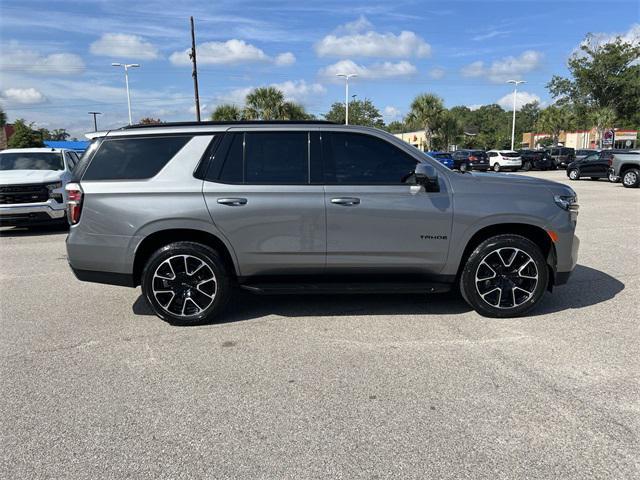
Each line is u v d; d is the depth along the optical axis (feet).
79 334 14.87
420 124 151.12
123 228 14.79
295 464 8.60
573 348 13.32
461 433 9.46
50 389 11.39
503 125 376.48
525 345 13.55
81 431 9.70
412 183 15.05
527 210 15.03
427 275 15.61
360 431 9.56
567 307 16.71
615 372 11.90
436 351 13.21
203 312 15.30
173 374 12.08
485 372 11.96
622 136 184.85
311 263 15.16
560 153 124.47
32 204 32.99
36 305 17.85
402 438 9.32
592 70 126.21
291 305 17.26
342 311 16.56
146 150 15.15
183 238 15.46
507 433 9.45
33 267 24.16
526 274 15.48
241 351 13.41
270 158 15.08
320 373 12.02
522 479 8.17
